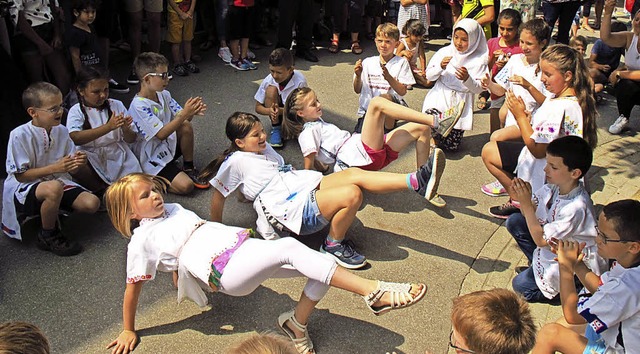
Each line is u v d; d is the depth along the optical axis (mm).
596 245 2914
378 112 3898
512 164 4047
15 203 3572
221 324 3154
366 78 5062
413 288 2809
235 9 6398
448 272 3658
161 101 4328
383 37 4914
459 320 2086
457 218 4230
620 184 4789
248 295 3369
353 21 7383
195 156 4809
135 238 2895
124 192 2924
